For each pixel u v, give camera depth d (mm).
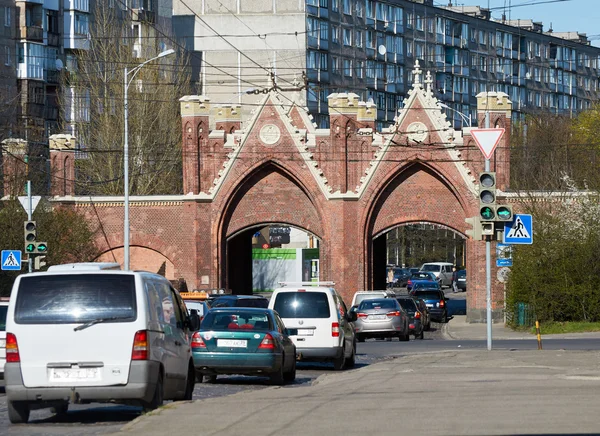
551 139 163250
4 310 43156
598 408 28609
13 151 99375
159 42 155375
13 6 140750
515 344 69812
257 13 169625
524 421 26281
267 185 104625
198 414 29141
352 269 102375
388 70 190000
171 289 33469
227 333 43531
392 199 103188
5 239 90562
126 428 26547
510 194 97562
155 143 126688
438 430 25125
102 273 29734
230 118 117000
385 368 48281
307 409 30234
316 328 51156
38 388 29156
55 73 145500
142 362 29219
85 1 150125
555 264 86125
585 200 87875
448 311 130875
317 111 173500
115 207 105250
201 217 104125
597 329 82062
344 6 180250
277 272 159625
